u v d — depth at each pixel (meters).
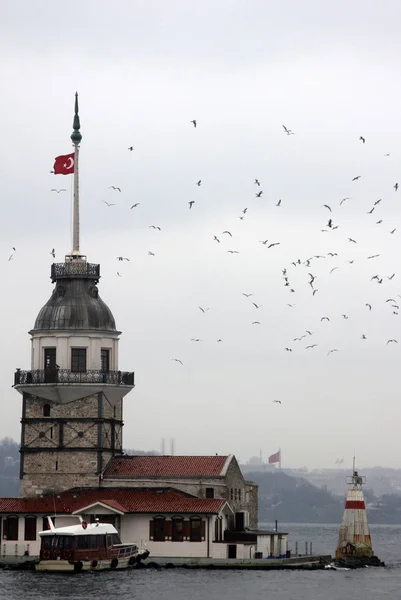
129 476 163.75
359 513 174.50
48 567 146.50
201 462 165.75
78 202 171.50
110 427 166.62
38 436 165.25
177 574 146.38
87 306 167.38
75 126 172.12
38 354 166.62
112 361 167.75
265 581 142.62
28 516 157.75
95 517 156.75
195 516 156.50
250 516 176.12
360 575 155.38
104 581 138.12
